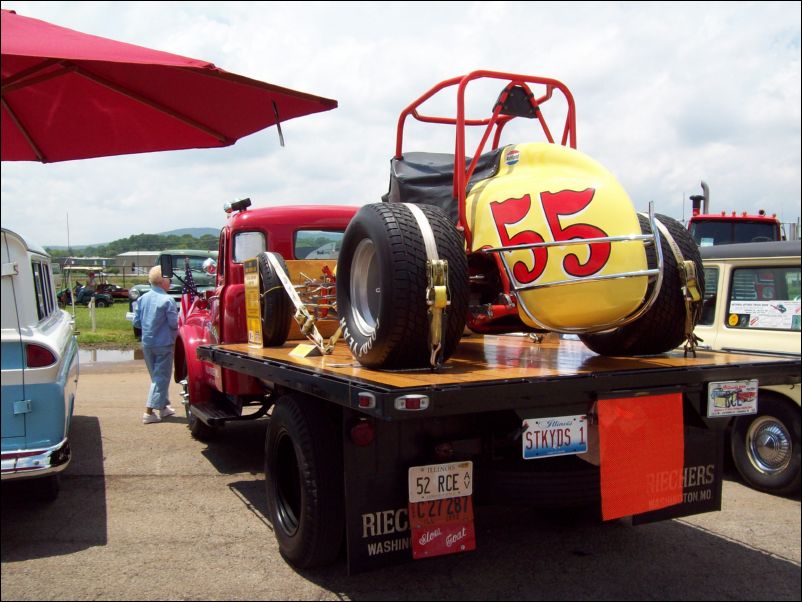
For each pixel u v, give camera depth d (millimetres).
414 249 3125
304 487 3209
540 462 3201
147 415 7176
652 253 3621
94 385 9812
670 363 3486
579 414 2969
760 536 4027
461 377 2930
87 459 5688
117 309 27562
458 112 3816
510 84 3934
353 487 2912
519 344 4781
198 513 4363
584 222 3250
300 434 3238
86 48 3207
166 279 7242
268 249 5754
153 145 4973
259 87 3785
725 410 3359
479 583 3344
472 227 3695
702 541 3934
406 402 2496
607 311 3242
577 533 4051
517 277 3385
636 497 3043
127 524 4148
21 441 3850
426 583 3338
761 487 5035
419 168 4328
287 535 3471
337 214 5938
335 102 4109
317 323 5117
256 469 5426
